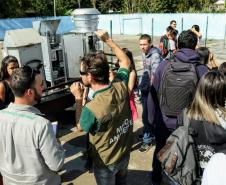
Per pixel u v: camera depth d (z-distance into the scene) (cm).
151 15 2697
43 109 550
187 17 2497
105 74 250
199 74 308
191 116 222
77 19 610
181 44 320
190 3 3272
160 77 335
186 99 308
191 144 222
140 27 2791
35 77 224
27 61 555
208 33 2411
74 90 286
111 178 264
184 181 226
